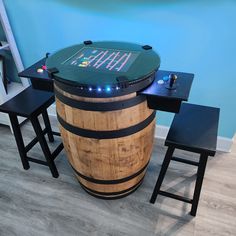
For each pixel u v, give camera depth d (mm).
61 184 1600
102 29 1626
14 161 1785
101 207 1445
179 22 1428
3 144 1954
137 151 1231
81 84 974
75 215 1407
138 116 1104
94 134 1110
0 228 1350
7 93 2025
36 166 1742
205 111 1328
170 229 1319
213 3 1305
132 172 1328
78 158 1270
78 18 1632
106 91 981
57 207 1453
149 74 1040
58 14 1665
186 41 1482
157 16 1449
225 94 1603
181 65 1590
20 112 1355
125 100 1025
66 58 1204
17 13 1766
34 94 1513
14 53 1935
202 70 1559
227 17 1326
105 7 1520
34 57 1990
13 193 1545
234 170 1662
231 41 1396
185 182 1583
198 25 1401
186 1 1344
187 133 1179
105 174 1281
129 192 1479
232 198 1474
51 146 1905
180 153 1807
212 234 1291
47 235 1312
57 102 1174
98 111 1037
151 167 1712
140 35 1562
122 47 1323
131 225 1348
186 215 1382
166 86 1091
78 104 1047
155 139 1957
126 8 1481
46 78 1210
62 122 1203
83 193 1536
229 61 1470
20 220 1388
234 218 1366
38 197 1517
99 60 1176
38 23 1766
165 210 1413
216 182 1574
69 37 1761
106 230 1329
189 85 1102
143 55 1214
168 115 1834
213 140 1133
